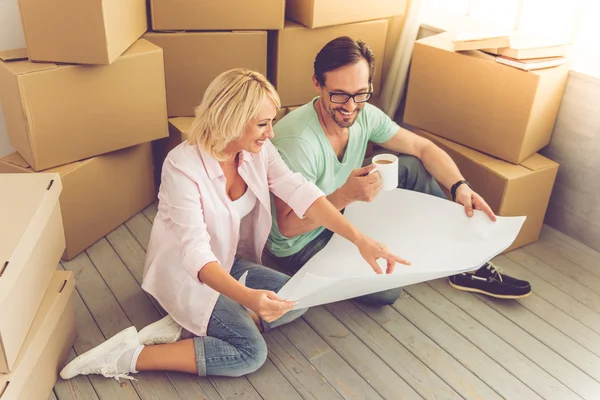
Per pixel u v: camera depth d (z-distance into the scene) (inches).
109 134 97.5
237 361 78.0
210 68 106.9
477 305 94.7
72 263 98.7
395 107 122.6
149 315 89.7
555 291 98.3
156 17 101.3
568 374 83.4
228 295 69.3
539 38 103.6
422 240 84.9
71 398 76.1
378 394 79.0
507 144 102.0
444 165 92.2
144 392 77.4
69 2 85.5
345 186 79.1
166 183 73.1
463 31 113.3
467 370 83.2
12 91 88.4
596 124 102.1
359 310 92.6
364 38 113.0
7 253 63.4
